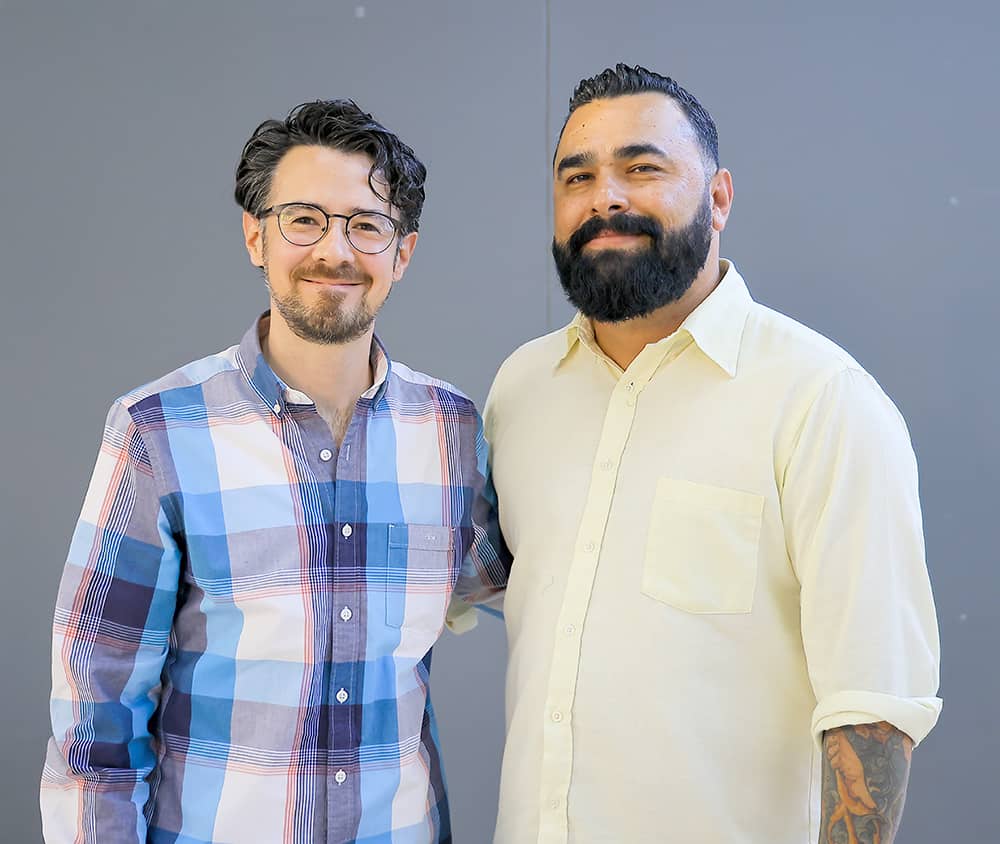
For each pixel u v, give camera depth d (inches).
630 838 60.9
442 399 69.8
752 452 62.2
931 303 111.6
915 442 111.3
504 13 111.3
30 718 107.7
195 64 109.3
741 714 61.2
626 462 65.3
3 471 108.2
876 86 111.3
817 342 64.1
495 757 111.6
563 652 63.4
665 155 63.9
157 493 60.8
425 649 66.2
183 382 63.8
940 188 111.4
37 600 108.1
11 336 108.3
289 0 110.0
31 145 108.2
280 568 61.7
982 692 110.9
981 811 110.5
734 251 111.0
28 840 107.1
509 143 111.7
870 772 57.0
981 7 111.7
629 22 111.2
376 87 110.7
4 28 107.9
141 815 61.2
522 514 69.0
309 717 61.2
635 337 68.0
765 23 111.2
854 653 58.1
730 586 61.6
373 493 64.4
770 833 61.4
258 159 62.9
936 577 110.9
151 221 109.3
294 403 63.3
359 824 61.7
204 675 61.6
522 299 112.0
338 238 61.2
